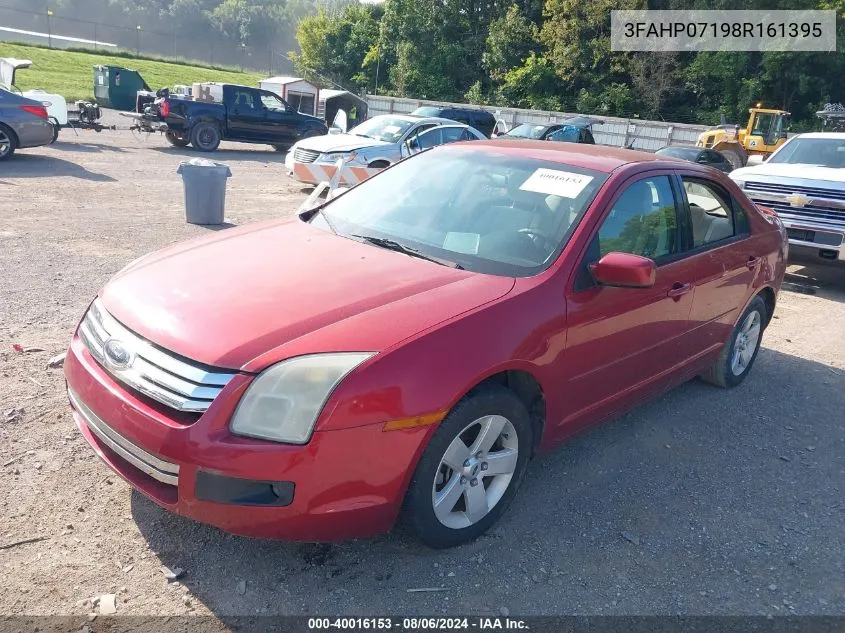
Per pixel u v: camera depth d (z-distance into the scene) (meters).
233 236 3.78
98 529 3.02
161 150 18.80
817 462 4.27
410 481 2.77
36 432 3.71
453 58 45.94
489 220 3.68
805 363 6.05
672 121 40.56
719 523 3.52
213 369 2.56
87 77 36.28
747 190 8.98
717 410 4.91
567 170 3.88
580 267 3.38
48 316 5.39
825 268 10.38
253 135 20.52
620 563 3.13
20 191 10.57
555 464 3.96
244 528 2.58
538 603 2.83
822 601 2.99
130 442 2.66
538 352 3.10
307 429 2.53
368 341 2.67
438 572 2.95
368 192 4.27
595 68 41.84
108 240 8.01
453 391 2.74
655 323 3.88
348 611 2.70
